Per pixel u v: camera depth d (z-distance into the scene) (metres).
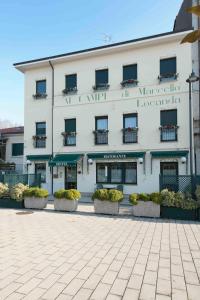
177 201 10.28
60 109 19.97
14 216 10.92
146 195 10.75
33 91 21.12
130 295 4.08
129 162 17.64
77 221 9.85
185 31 16.34
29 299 3.95
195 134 16.34
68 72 19.94
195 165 15.45
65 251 6.23
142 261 5.57
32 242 6.98
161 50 17.39
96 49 18.56
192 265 5.34
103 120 18.75
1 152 24.98
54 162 18.61
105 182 18.20
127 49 18.17
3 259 5.67
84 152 18.88
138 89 17.77
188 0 17.83
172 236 7.62
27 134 20.98
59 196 12.19
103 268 5.18
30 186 14.72
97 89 18.92
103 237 7.52
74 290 4.25
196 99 16.48
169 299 3.96
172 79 17.03
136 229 8.52
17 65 20.94
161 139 17.02
